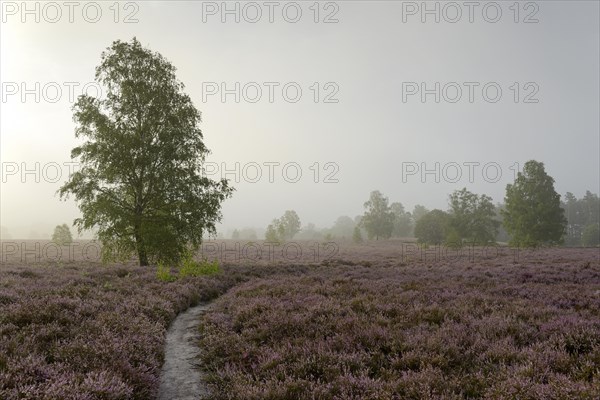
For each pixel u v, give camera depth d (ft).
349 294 43.29
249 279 66.85
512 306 33.86
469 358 21.49
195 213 77.56
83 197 75.00
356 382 18.29
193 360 25.61
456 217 231.91
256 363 22.95
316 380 19.71
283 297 41.39
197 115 83.97
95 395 15.87
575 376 17.76
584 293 41.11
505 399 15.88
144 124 79.10
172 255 75.87
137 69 80.02
